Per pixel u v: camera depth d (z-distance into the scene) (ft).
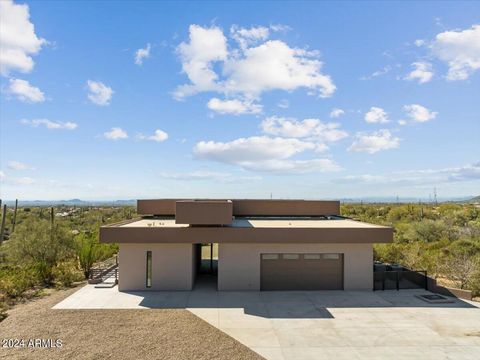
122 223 65.26
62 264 72.74
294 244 56.44
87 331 38.40
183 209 53.88
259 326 40.68
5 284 54.70
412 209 211.41
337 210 80.48
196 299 51.08
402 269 62.64
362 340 37.04
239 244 56.03
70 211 325.21
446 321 42.80
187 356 32.65
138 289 55.72
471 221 150.10
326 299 51.62
